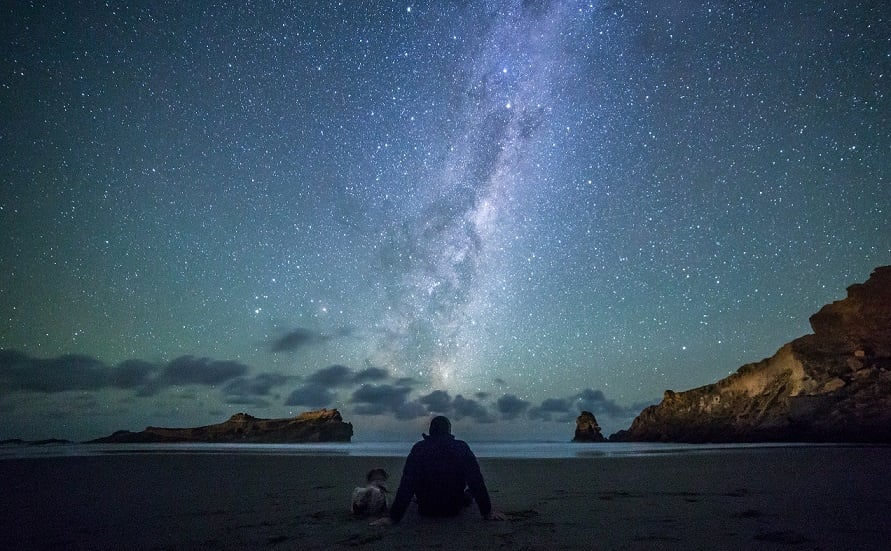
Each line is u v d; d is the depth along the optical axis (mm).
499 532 3656
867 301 38969
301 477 9125
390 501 5484
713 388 54031
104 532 3953
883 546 2969
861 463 10039
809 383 37219
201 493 6660
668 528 3662
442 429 4652
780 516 4074
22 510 5219
